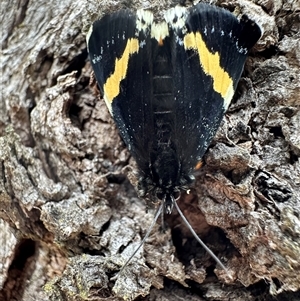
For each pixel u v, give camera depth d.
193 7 0.05
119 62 0.05
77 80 0.06
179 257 0.06
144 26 0.05
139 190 0.05
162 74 0.05
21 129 0.06
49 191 0.05
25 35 0.06
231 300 0.05
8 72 0.06
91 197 0.06
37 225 0.06
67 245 0.05
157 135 0.05
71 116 0.06
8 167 0.05
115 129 0.06
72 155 0.06
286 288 0.05
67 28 0.06
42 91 0.06
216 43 0.05
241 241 0.05
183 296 0.05
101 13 0.06
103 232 0.05
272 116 0.05
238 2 0.05
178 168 0.05
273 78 0.05
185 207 0.06
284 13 0.05
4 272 0.06
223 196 0.05
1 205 0.06
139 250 0.05
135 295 0.05
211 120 0.05
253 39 0.05
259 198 0.05
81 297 0.05
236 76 0.05
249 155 0.05
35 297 0.06
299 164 0.05
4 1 0.06
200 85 0.05
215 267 0.05
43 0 0.06
